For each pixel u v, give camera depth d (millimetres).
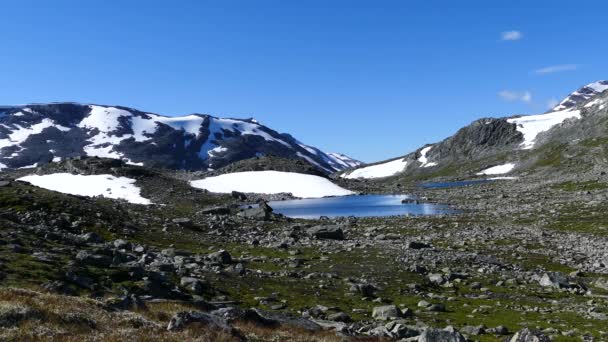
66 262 39312
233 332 25156
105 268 39812
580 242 82125
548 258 70562
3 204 70688
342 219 125062
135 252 55375
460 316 41031
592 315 41688
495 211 132000
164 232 78312
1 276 32188
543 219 109625
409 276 55656
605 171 199625
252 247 72750
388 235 90250
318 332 30328
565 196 149375
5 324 20891
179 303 34312
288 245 75875
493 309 43812
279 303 41594
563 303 47125
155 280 39969
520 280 57156
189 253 59812
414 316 40188
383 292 48938
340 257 65438
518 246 79562
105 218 76375
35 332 20453
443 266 62375
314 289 47719
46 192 85125
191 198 168750
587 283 56562
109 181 184250
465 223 111188
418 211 151250
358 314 40031
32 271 34406
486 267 63062
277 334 27469
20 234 48688
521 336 29844
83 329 22188
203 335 23438
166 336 22641
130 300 29453
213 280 46438
